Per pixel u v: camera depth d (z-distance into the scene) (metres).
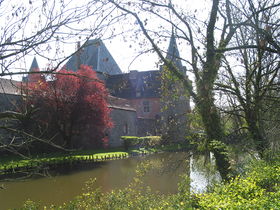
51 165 15.78
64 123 20.05
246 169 5.89
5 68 3.13
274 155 6.04
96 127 21.80
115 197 6.26
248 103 7.38
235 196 3.54
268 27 5.54
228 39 6.95
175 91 7.62
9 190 11.38
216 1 6.80
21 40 3.00
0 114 4.19
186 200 4.67
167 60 7.32
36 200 10.02
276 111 7.15
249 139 6.85
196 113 7.36
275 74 6.96
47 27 2.93
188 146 8.03
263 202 2.95
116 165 17.69
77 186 12.22
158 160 8.81
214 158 7.35
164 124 7.97
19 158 17.36
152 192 9.10
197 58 7.13
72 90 19.77
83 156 19.77
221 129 7.26
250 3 5.96
